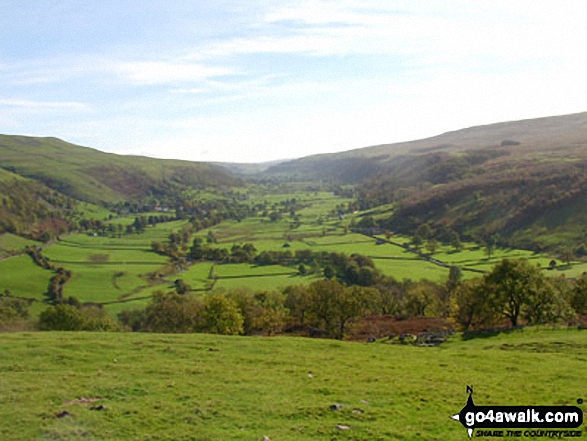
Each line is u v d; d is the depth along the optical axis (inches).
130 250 7869.1
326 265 6333.7
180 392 1005.8
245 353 1417.3
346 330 2748.5
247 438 788.6
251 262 6919.3
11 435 778.2
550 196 7322.8
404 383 1123.9
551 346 1657.2
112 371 1162.6
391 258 6456.7
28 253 7121.1
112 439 772.6
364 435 815.7
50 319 2687.0
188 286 5477.4
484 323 2625.5
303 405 946.7
